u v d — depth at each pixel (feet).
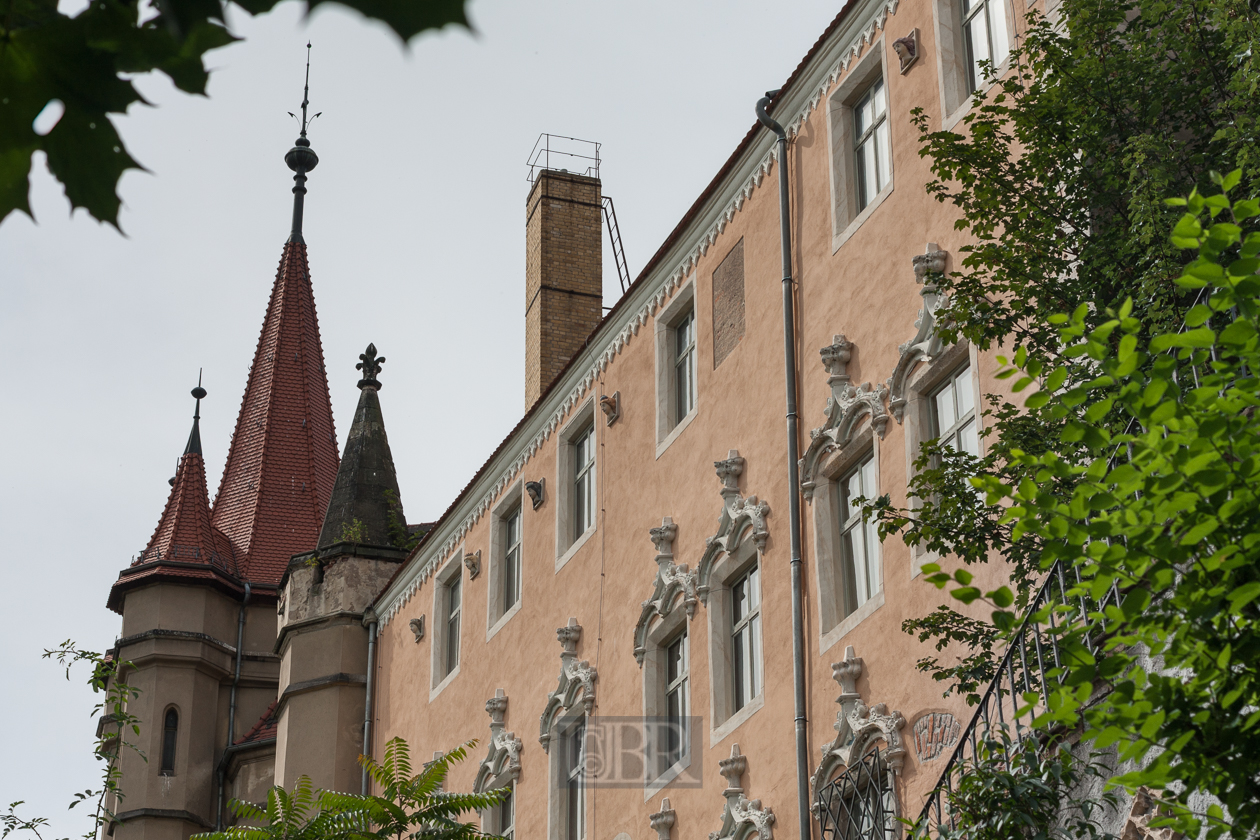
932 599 50.42
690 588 67.05
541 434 86.63
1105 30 40.63
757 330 66.03
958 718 47.80
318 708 104.83
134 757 119.55
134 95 9.86
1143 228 36.19
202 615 125.29
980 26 55.83
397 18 8.63
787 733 57.77
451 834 56.08
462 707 90.17
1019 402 48.01
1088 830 29.89
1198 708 22.00
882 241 58.03
